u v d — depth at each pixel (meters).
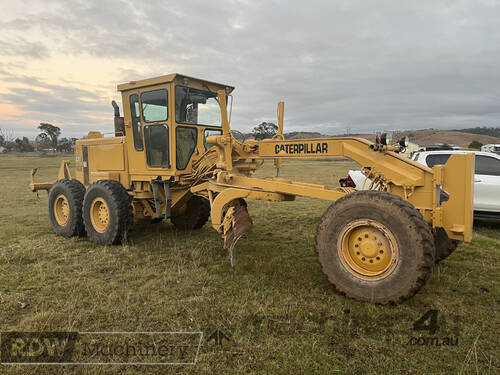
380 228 3.15
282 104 4.90
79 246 5.43
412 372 2.32
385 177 3.59
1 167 29.64
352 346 2.61
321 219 3.51
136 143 5.78
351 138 3.80
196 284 3.80
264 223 7.10
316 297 3.44
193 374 2.31
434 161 7.12
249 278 3.95
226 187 4.54
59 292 3.58
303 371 2.32
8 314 3.13
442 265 4.44
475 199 6.70
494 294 3.54
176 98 5.18
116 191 5.36
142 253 4.95
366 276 3.28
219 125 5.97
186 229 6.53
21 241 5.70
